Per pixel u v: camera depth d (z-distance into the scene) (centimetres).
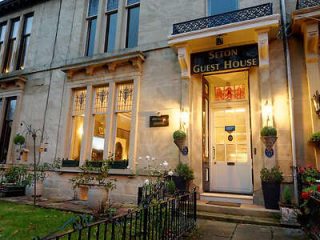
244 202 621
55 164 868
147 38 841
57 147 898
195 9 788
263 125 616
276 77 641
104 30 967
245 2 724
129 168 744
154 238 346
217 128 777
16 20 1216
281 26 654
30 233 419
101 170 629
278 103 624
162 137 738
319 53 612
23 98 1045
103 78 874
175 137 685
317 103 564
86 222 215
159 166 720
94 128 872
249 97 696
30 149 958
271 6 630
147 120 772
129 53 811
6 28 1205
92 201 584
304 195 400
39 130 957
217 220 532
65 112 918
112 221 250
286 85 627
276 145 598
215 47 714
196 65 730
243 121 752
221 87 802
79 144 891
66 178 841
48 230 436
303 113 602
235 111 770
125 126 817
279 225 484
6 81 1067
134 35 903
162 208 355
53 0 1112
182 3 815
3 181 851
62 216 534
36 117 983
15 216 534
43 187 865
